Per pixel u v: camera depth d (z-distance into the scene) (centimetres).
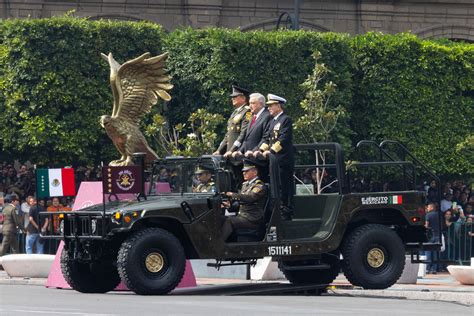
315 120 11300
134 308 4812
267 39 12488
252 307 4903
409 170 12538
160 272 5747
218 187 5891
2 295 5722
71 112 11988
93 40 12088
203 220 5838
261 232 5978
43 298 5469
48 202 9662
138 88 7300
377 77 13112
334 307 5025
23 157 12106
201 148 10375
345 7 16375
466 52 13425
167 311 4656
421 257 8594
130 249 5691
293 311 4691
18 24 11875
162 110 12294
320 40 12706
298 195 6253
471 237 10712
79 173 11975
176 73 12469
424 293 6066
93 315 4406
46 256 8012
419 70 13238
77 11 15388
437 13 16700
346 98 12812
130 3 15575
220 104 12312
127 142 7219
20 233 9975
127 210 5734
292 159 6091
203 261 7975
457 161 13325
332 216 6131
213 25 15862
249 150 6109
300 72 12625
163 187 6147
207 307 4881
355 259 6169
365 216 6284
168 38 12569
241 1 16025
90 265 6156
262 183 5972
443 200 11625
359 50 13100
